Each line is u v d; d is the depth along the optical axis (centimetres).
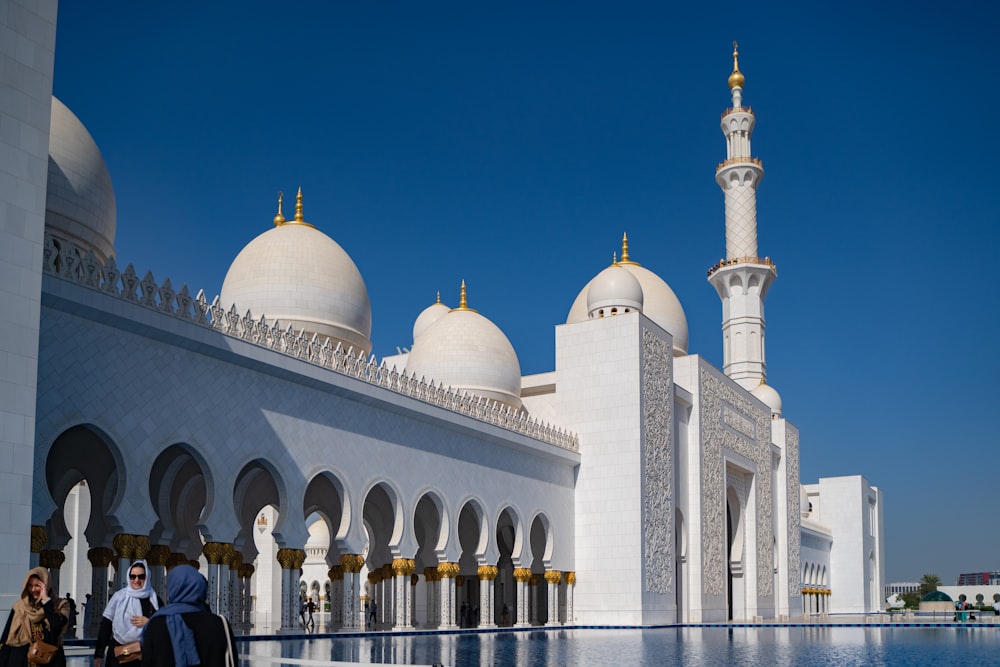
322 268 3516
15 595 1417
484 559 3369
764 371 6162
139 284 2144
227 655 593
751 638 3052
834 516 7831
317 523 5806
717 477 4778
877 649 2462
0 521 1409
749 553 5297
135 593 780
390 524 3469
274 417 2538
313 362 2661
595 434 4019
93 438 2514
